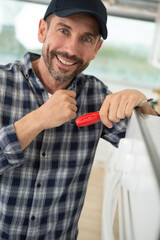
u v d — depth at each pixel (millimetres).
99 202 2635
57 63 946
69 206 1045
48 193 985
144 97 923
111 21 3887
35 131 820
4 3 3863
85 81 1106
